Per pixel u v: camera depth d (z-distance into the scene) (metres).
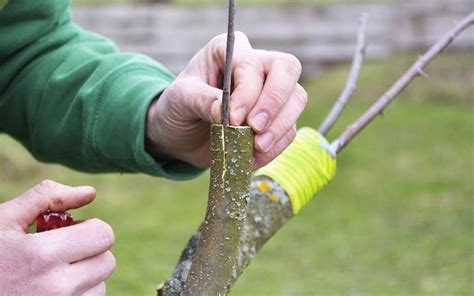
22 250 1.06
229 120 1.14
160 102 1.38
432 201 5.05
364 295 3.58
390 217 4.82
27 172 5.58
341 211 4.98
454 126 6.55
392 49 8.48
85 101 1.51
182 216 4.98
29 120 1.62
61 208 1.14
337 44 8.59
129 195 5.43
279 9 8.58
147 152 1.49
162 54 8.41
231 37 1.08
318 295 3.59
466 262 3.99
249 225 1.34
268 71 1.22
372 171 5.66
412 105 7.16
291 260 4.09
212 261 1.12
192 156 1.45
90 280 1.10
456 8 8.38
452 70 7.58
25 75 1.61
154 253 4.16
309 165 1.39
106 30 8.34
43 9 1.59
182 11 8.40
